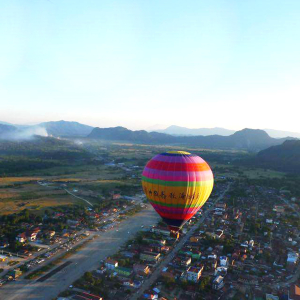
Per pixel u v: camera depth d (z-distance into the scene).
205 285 85.50
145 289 83.50
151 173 67.00
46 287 83.62
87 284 84.56
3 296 79.19
